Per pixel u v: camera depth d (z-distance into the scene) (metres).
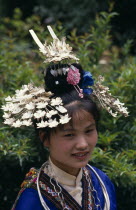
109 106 2.21
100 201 2.25
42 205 2.07
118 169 2.76
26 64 3.62
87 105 2.01
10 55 3.79
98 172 2.37
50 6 7.88
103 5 7.25
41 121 1.91
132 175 2.74
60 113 1.97
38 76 3.47
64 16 7.65
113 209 2.30
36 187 2.11
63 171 2.13
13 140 2.90
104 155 2.80
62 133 2.00
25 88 2.07
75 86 2.09
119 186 3.07
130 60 3.94
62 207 2.10
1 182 3.19
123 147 3.04
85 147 2.00
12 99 2.05
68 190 2.14
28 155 2.84
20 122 1.93
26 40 5.52
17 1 8.61
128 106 3.11
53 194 2.10
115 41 6.93
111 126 3.07
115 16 6.94
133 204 3.26
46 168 2.18
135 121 3.04
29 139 2.82
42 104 1.91
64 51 1.99
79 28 7.38
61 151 2.03
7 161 3.01
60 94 2.06
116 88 3.11
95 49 3.70
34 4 8.52
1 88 3.30
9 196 3.22
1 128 2.89
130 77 3.15
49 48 2.01
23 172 3.17
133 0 6.85
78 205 2.13
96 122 2.10
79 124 1.99
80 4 7.56
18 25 6.18
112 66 3.96
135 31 6.93
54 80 2.08
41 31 3.82
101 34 3.82
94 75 3.38
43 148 2.94
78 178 2.17
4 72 3.44
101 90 2.16
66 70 2.06
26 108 1.97
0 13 8.62
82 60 3.49
